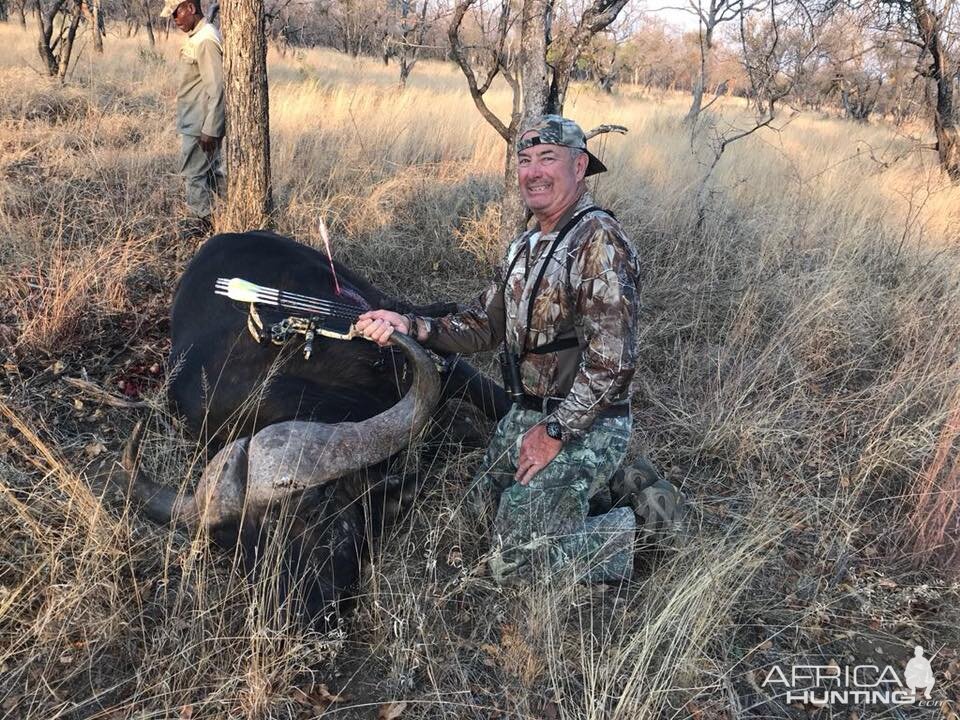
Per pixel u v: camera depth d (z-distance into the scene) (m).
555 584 3.05
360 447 2.74
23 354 4.40
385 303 3.75
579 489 3.09
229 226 5.70
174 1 5.61
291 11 23.75
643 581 3.26
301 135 8.33
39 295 4.80
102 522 3.09
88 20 16.33
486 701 2.70
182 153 6.08
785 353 4.96
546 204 2.91
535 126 2.86
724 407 4.39
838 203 7.57
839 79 12.40
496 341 3.36
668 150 9.77
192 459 3.66
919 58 10.55
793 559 3.50
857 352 5.21
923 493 3.66
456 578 3.07
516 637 2.90
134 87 11.93
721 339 5.38
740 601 3.20
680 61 32.03
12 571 3.03
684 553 3.14
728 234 6.85
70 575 2.96
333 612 2.61
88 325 4.72
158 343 4.71
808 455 4.18
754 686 2.82
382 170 7.77
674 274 6.12
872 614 3.18
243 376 3.35
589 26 4.14
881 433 4.28
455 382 3.82
